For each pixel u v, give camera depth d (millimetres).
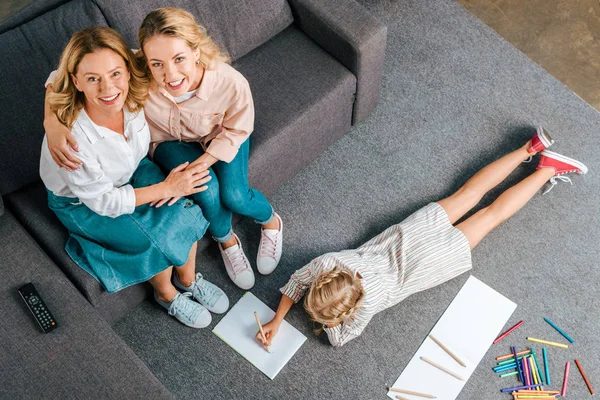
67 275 2082
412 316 2379
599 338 2332
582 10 3057
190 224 2062
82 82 1624
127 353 1950
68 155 1707
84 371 1905
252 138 2289
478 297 2402
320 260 2273
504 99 2809
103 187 1812
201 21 2254
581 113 2775
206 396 2250
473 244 2404
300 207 2586
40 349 1922
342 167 2666
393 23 3004
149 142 2010
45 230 2111
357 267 2254
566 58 2947
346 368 2291
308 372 2287
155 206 2018
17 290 1999
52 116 1734
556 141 2707
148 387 1905
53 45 2031
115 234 1984
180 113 2004
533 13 3053
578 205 2578
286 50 2471
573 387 2256
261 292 2428
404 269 2311
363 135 2736
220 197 2166
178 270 2277
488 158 2682
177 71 1778
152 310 2385
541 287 2426
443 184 2629
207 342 2334
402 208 2584
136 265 2029
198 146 2158
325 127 2521
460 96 2818
